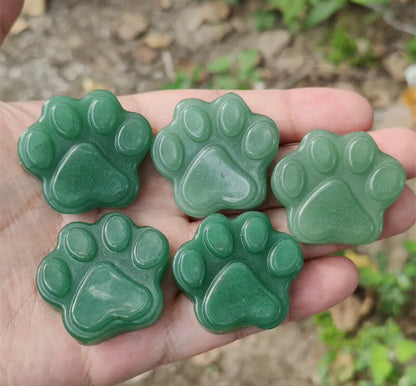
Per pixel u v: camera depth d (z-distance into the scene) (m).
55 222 0.20
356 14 0.31
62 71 0.32
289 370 0.27
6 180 0.20
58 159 0.19
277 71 0.31
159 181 0.21
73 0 0.33
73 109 0.19
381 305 0.27
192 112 0.20
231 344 0.28
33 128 0.19
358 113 0.21
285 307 0.19
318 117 0.21
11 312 0.19
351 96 0.21
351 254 0.27
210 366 0.28
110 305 0.19
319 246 0.20
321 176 0.20
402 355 0.25
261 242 0.19
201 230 0.19
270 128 0.20
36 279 0.19
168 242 0.19
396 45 0.31
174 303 0.20
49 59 0.32
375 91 0.30
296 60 0.31
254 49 0.32
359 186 0.20
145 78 0.32
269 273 0.19
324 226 0.19
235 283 0.19
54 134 0.19
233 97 0.20
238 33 0.32
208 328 0.19
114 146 0.20
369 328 0.26
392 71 0.30
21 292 0.19
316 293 0.20
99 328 0.18
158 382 0.28
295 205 0.20
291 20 0.32
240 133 0.20
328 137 0.20
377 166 0.19
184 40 0.33
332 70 0.31
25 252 0.20
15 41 0.32
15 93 0.32
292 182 0.19
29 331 0.19
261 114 0.20
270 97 0.21
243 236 0.19
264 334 0.28
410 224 0.21
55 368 0.19
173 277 0.19
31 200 0.20
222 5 0.33
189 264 0.19
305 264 0.20
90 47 0.32
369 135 0.20
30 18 0.33
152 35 0.33
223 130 0.20
